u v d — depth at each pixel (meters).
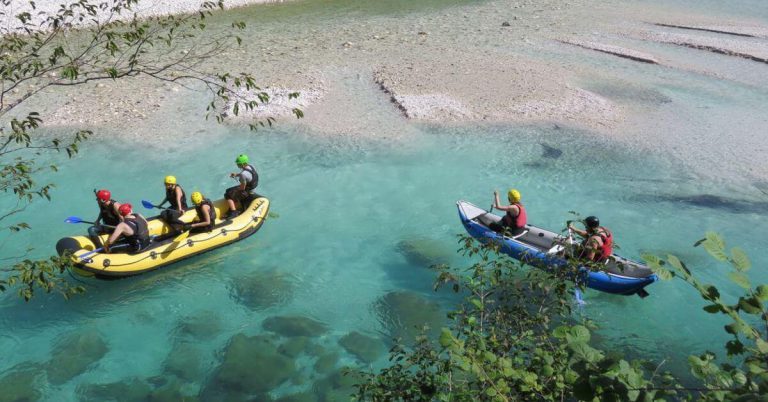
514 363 5.61
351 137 15.74
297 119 16.58
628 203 12.99
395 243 11.71
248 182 11.71
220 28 25.02
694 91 19.17
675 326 9.38
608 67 21.31
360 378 8.25
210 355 8.77
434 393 5.35
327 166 14.47
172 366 8.54
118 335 9.13
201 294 10.14
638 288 9.51
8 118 16.17
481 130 16.19
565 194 13.37
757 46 23.64
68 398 7.93
